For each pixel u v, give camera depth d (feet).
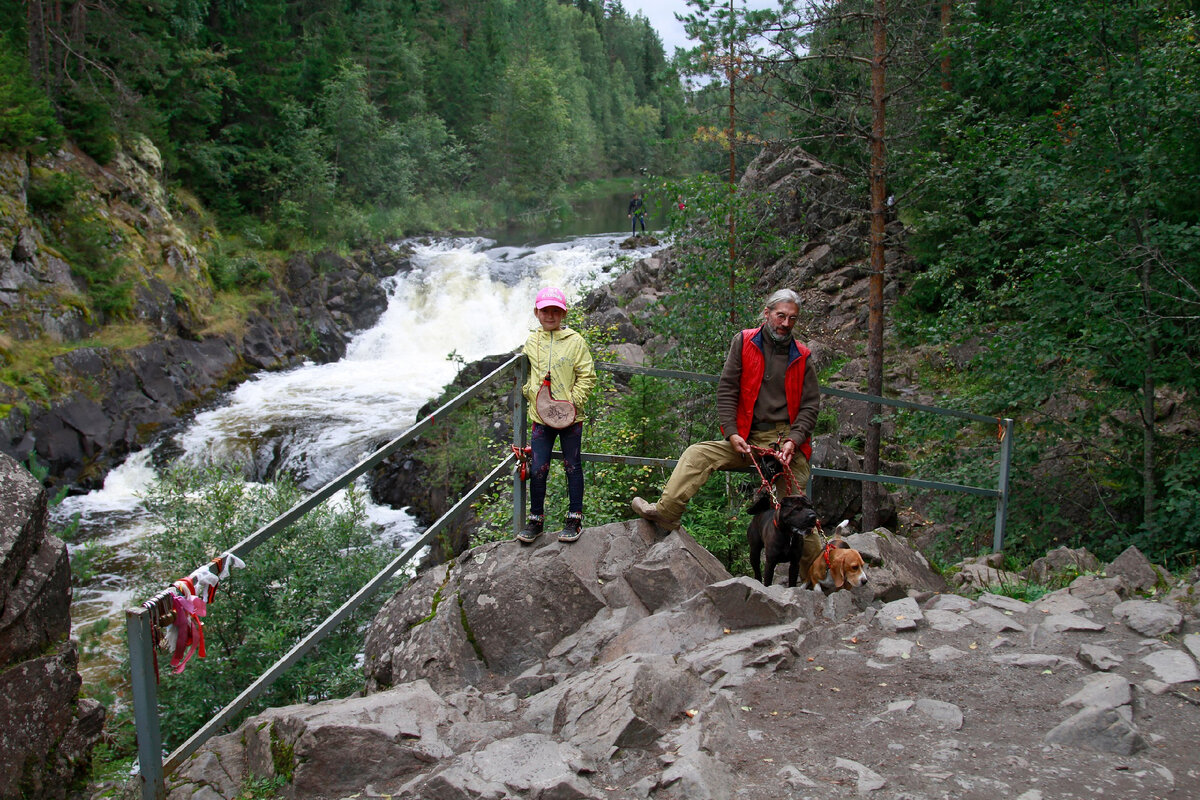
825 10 40.16
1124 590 15.03
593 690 10.91
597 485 30.37
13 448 56.18
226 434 65.87
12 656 11.46
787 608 13.32
